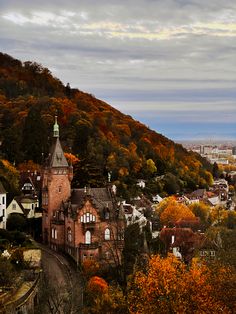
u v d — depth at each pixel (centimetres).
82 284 10325
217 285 8044
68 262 13100
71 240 13750
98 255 13325
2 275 9319
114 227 13612
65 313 8494
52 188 14750
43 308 9081
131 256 12500
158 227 19438
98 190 14562
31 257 11369
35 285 9500
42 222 15162
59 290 9625
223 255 11169
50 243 14688
